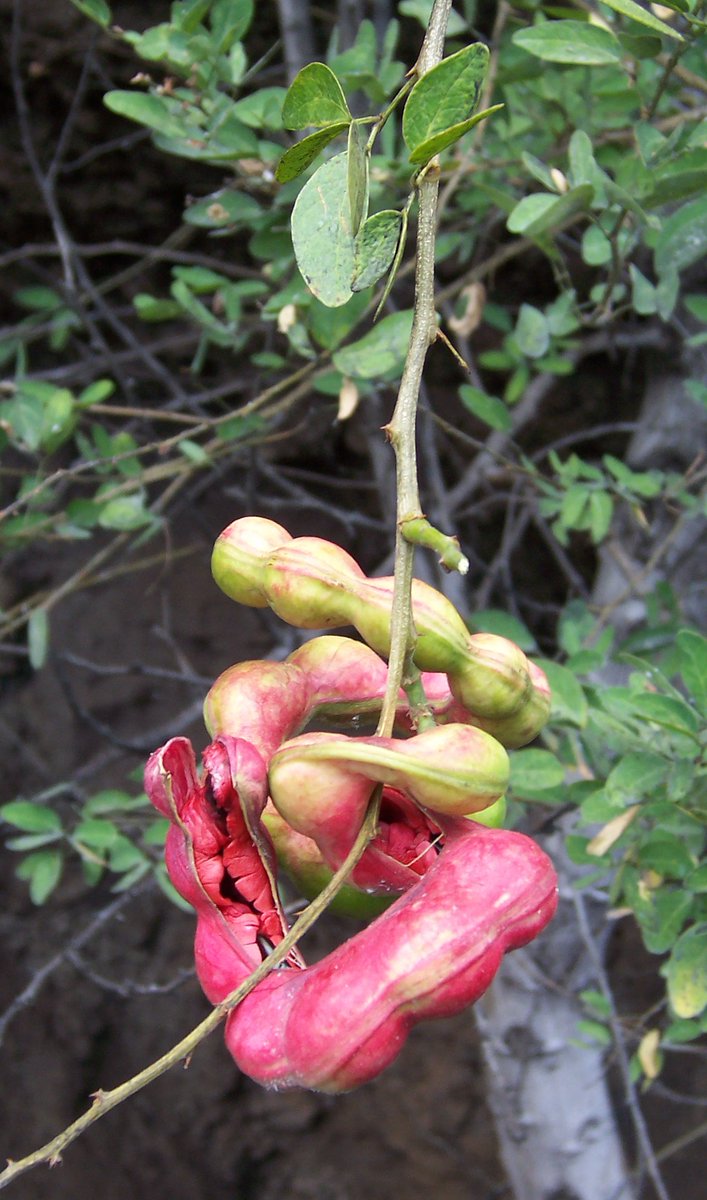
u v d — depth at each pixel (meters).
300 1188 0.91
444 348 0.73
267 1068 0.17
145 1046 0.90
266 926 0.19
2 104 0.71
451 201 0.59
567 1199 0.60
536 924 0.17
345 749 0.17
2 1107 0.90
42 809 0.47
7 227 0.74
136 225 0.74
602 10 0.44
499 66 0.44
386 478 0.60
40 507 0.52
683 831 0.34
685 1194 0.85
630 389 0.74
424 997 0.16
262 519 0.22
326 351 0.41
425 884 0.17
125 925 0.89
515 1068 0.60
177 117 0.40
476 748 0.17
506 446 0.63
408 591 0.18
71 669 0.85
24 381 0.49
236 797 0.19
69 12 0.67
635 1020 0.58
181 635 0.85
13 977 0.89
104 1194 0.90
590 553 0.78
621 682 0.57
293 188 0.42
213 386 0.77
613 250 0.38
